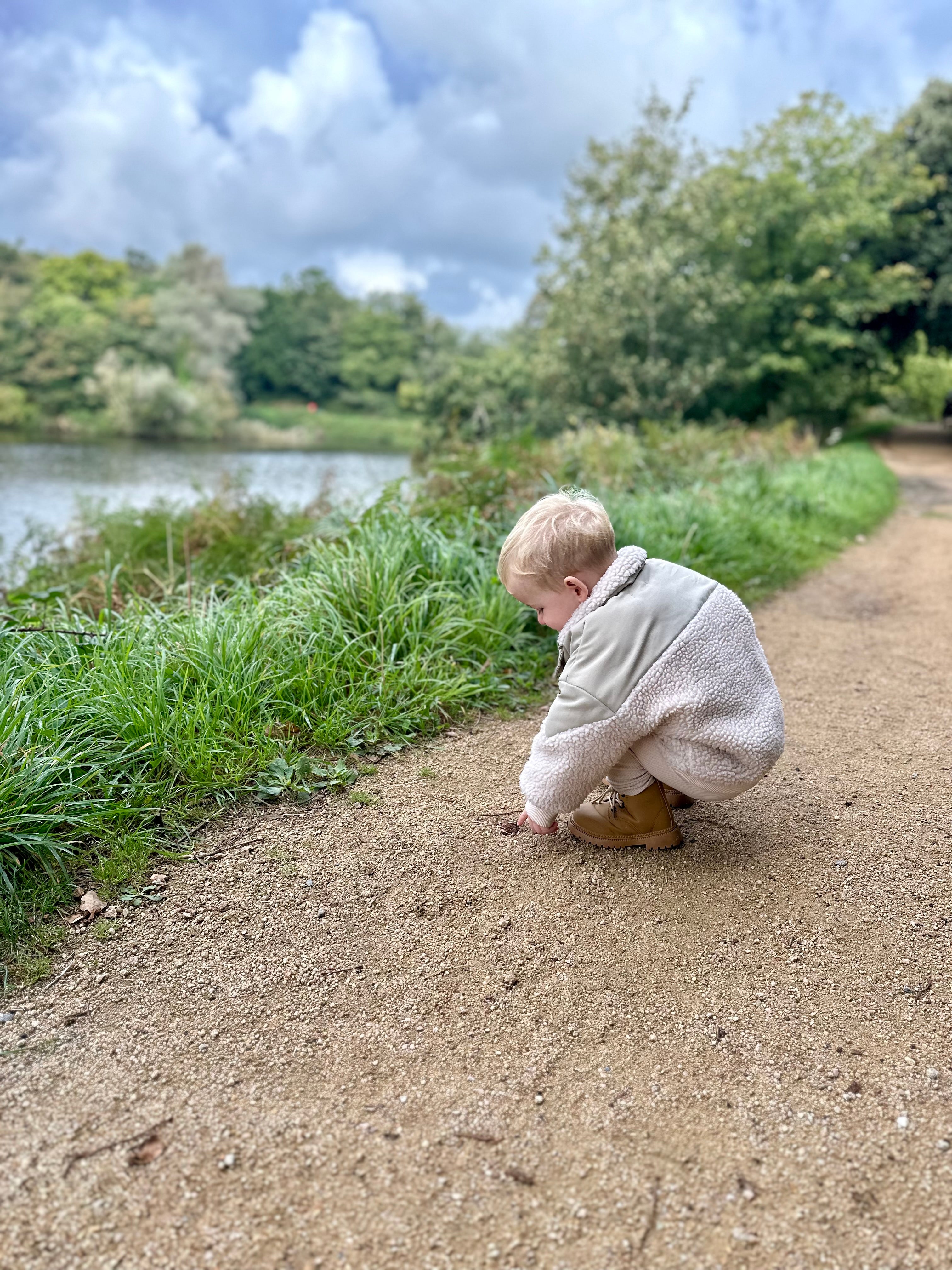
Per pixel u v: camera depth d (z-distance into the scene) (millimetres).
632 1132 1486
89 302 72500
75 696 2709
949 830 2467
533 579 2084
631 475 7848
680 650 1979
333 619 3490
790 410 23594
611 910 2094
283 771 2684
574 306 22406
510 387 30953
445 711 3244
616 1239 1297
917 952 1946
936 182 23375
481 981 1864
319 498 6812
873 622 4785
